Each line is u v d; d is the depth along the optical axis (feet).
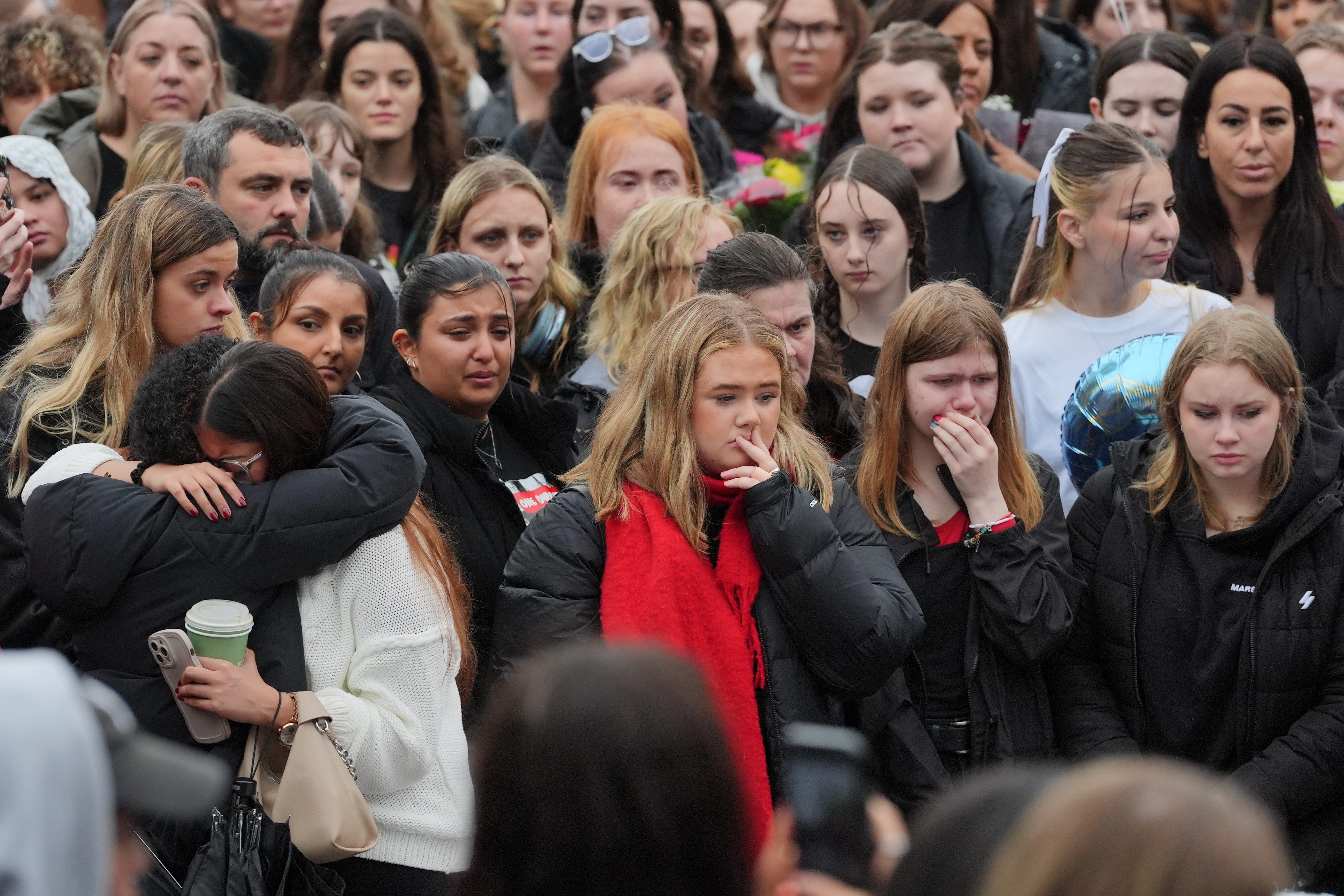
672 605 32.63
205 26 57.26
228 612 29.48
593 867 15.30
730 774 15.88
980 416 37.42
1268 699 36.50
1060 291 46.70
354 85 61.57
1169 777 13.44
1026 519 37.52
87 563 29.48
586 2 68.85
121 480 30.86
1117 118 61.46
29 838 13.26
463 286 38.88
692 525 33.65
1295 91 51.42
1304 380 41.86
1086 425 44.06
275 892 28.35
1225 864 12.68
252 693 29.32
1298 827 36.35
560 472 41.47
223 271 35.81
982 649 36.73
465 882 16.06
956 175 58.90
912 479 38.17
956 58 58.75
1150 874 12.73
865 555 35.24
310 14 69.31
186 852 29.35
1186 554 37.55
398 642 31.04
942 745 36.76
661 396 34.24
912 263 50.62
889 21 68.49
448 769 31.94
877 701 35.47
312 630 30.99
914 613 34.12
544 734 15.51
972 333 37.14
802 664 33.55
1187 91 52.85
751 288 40.24
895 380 37.88
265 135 44.52
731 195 60.95
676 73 63.36
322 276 38.63
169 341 35.47
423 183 62.64
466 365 38.86
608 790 15.31
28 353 35.58
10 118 61.46
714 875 15.57
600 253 52.29
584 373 46.09
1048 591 36.42
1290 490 36.45
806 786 18.42
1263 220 52.34
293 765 28.99
